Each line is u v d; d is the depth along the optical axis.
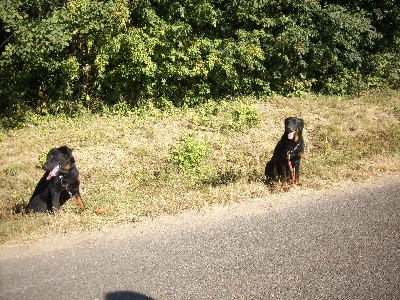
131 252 3.69
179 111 8.52
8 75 8.32
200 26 8.96
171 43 8.55
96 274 3.39
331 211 4.29
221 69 8.69
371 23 9.85
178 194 4.95
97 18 8.06
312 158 5.90
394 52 9.91
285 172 4.98
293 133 4.82
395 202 4.42
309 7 9.09
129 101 8.69
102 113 8.59
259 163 6.12
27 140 7.39
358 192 4.71
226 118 7.69
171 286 3.22
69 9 8.03
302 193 4.75
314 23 9.12
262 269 3.38
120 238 3.94
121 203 4.81
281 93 9.21
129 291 3.18
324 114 7.76
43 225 4.23
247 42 8.82
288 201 4.55
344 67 9.41
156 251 3.69
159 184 5.54
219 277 3.31
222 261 3.50
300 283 3.20
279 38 8.81
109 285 3.25
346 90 9.22
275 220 4.14
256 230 3.96
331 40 9.02
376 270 3.31
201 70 8.57
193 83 8.79
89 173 6.02
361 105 8.29
